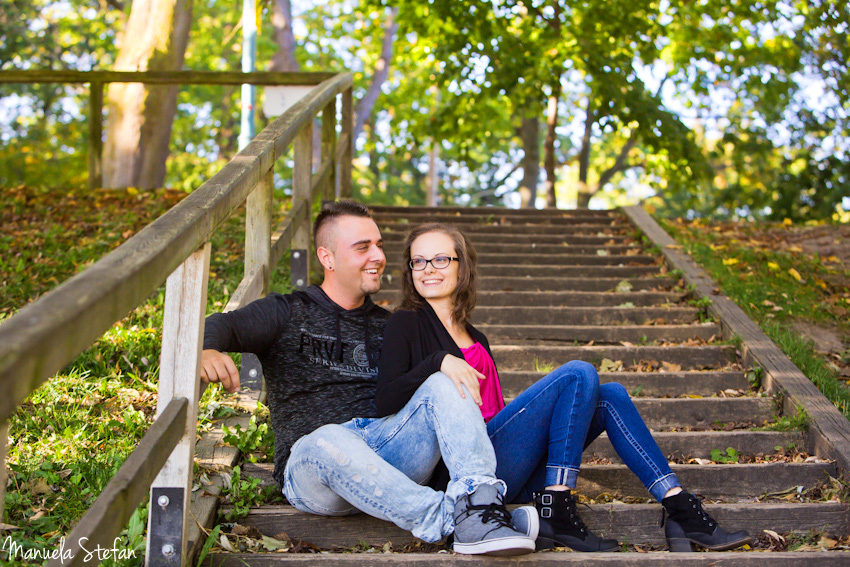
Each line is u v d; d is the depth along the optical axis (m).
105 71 7.60
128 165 9.55
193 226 1.86
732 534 2.38
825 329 4.91
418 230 2.69
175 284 1.97
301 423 2.43
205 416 3.05
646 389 3.92
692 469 2.95
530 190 14.88
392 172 30.61
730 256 6.25
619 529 2.64
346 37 20.45
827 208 15.62
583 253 6.55
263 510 2.51
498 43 10.38
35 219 6.24
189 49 19.25
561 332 4.68
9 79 7.48
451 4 9.91
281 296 2.53
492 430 2.50
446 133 13.20
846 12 10.29
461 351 2.57
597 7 9.84
